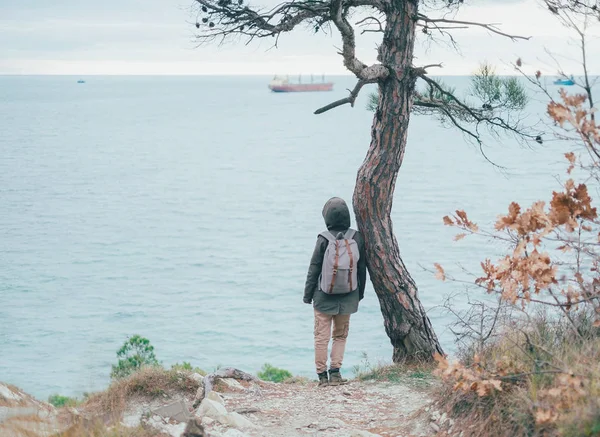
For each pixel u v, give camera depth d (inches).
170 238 4783.5
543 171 7844.5
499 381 175.8
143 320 2701.8
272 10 320.2
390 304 333.4
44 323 2610.7
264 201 6501.0
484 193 6264.8
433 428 201.3
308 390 289.6
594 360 170.1
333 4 282.7
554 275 181.6
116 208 6181.1
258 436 217.6
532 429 161.3
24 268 3750.0
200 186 7677.2
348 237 302.0
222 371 297.3
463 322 223.9
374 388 284.0
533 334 198.5
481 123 364.5
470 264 3240.7
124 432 191.0
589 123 160.9
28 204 6314.0
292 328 2554.1
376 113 331.9
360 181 331.0
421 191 6584.6
